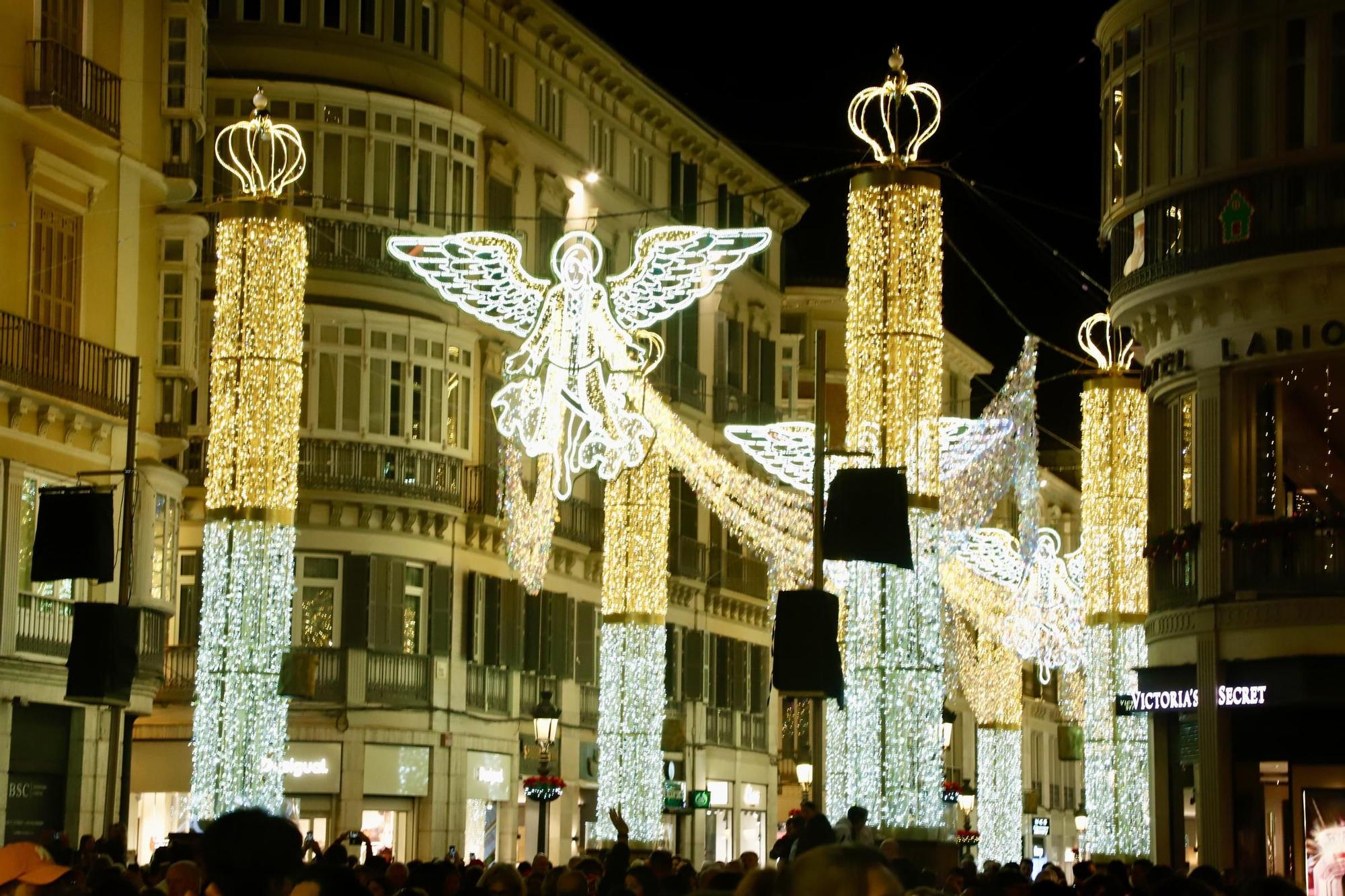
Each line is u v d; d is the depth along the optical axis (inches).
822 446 944.3
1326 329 1006.4
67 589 1230.9
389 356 1656.0
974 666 2225.6
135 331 1302.9
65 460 1229.1
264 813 264.1
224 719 1049.5
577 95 1962.4
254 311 1050.1
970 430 1512.1
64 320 1228.5
